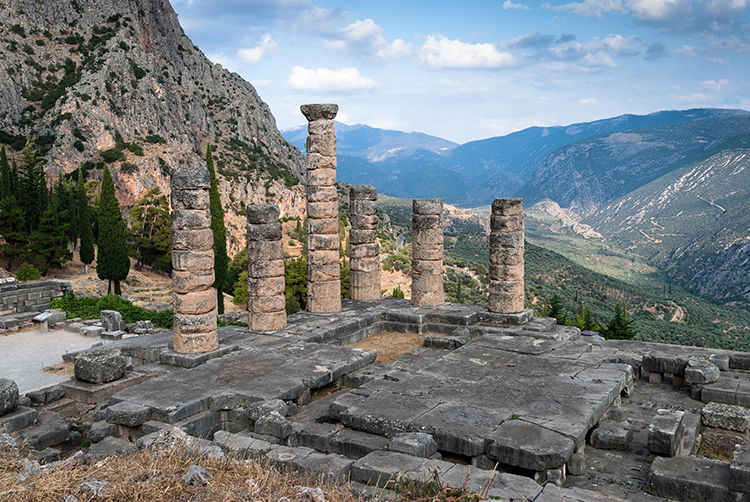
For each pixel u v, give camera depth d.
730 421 11.26
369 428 10.64
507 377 13.11
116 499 7.09
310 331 18.22
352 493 7.93
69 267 60.31
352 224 22.98
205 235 16.02
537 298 73.75
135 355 16.58
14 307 28.27
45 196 62.16
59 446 11.72
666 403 13.33
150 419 11.61
